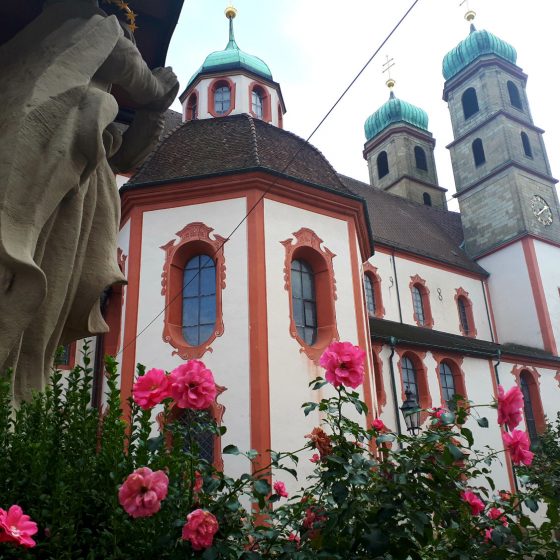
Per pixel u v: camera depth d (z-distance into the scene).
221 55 23.62
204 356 12.82
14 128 3.55
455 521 3.31
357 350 3.69
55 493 2.51
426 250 29.88
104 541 2.57
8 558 2.36
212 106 22.95
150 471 2.54
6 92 3.84
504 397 3.55
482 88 35.91
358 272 15.06
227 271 13.50
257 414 12.05
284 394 12.50
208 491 3.07
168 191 14.46
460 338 27.55
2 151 3.49
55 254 3.82
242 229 13.81
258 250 13.51
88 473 2.75
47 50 3.97
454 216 37.03
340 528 3.07
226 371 12.58
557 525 3.42
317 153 17.03
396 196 35.56
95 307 4.38
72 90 3.79
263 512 3.61
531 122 35.50
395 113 42.66
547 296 30.17
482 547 3.24
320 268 14.56
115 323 13.96
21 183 3.47
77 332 4.27
